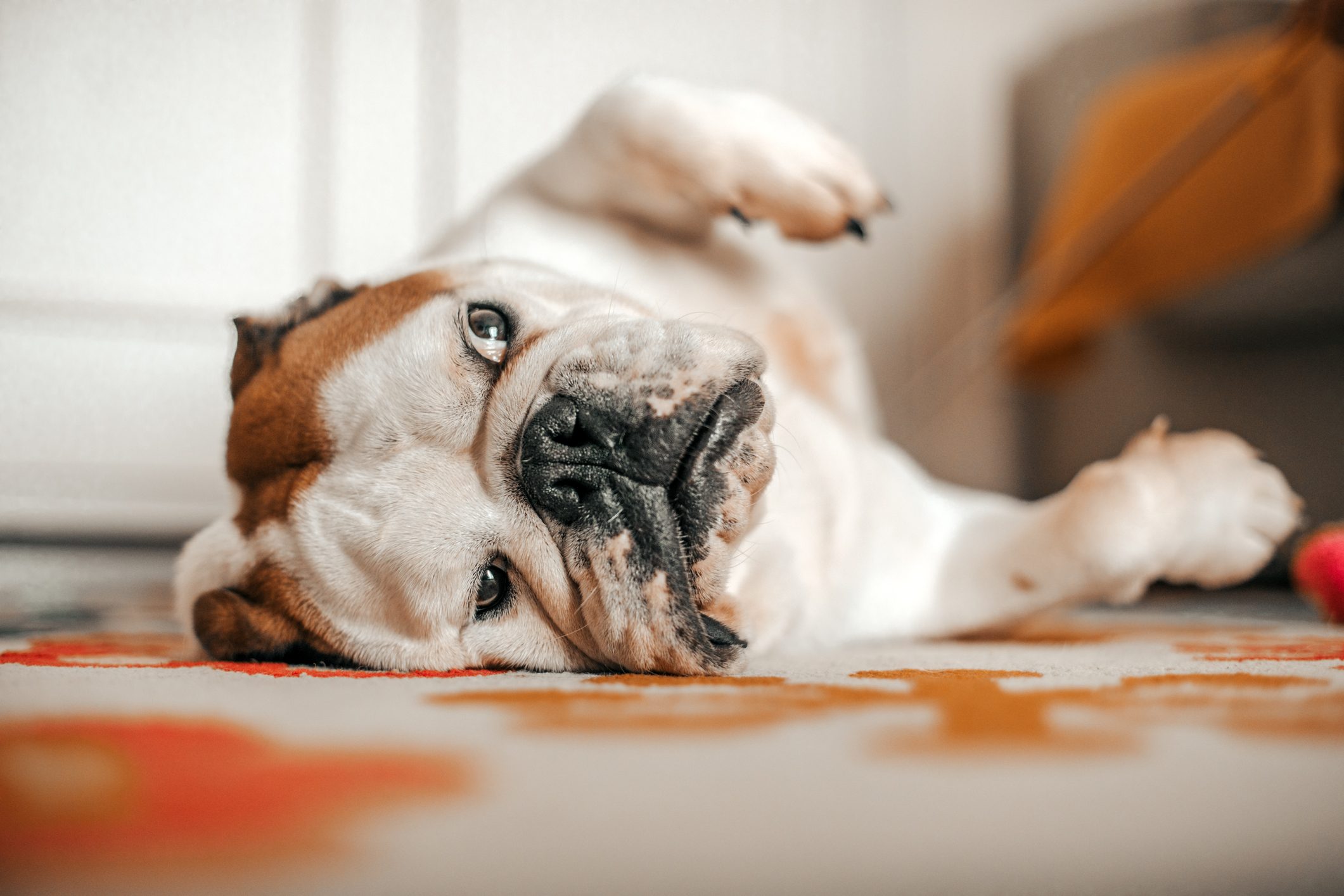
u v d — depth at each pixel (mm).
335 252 1634
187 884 293
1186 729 455
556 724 470
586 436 593
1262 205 1362
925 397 1870
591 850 325
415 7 1664
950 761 424
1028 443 1860
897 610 787
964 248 1905
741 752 434
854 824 352
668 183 790
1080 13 1930
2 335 1499
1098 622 939
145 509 1531
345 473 629
